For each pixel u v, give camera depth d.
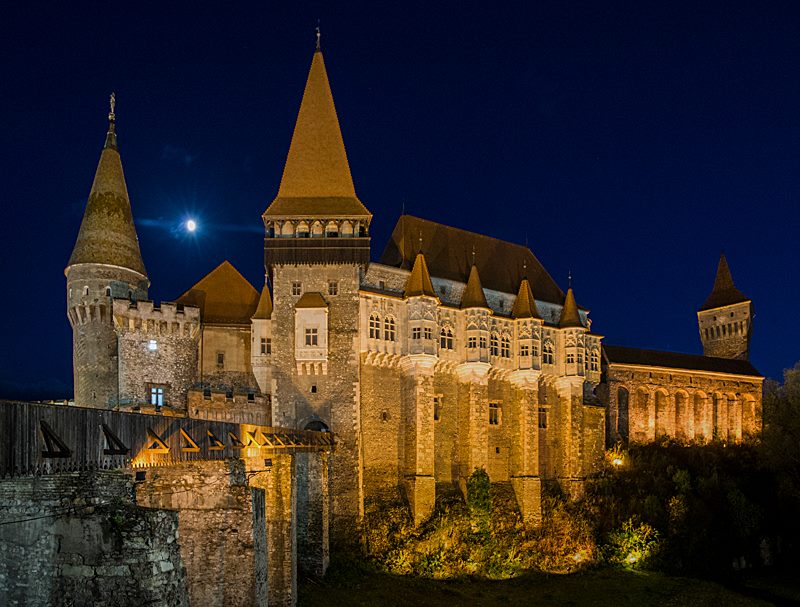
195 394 57.72
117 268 60.59
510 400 71.38
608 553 65.44
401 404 64.19
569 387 73.81
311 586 47.88
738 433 92.56
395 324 64.38
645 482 73.88
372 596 49.31
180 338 61.91
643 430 85.44
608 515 69.25
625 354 86.50
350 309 61.75
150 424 26.22
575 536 66.06
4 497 21.95
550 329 75.25
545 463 72.56
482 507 62.53
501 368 70.31
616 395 82.62
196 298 66.00
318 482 51.97
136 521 21.22
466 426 66.88
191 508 29.86
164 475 29.95
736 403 93.12
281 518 40.25
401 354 64.12
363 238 62.88
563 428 73.50
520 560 62.34
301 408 60.34
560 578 61.41
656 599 56.16
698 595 57.34
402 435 63.62
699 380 90.44
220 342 64.62
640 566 64.19
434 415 65.88
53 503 21.75
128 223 63.03
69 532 21.39
